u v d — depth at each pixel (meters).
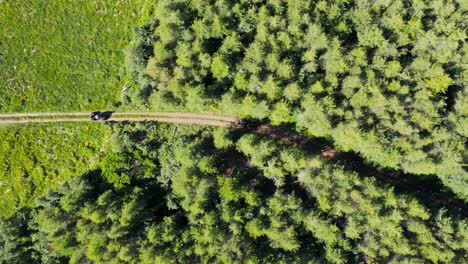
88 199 62.62
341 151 64.19
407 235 57.59
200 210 58.34
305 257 57.06
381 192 57.56
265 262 56.06
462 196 61.28
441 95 58.66
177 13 57.75
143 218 61.47
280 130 64.88
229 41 57.78
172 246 58.91
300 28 57.38
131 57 60.16
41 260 64.19
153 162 64.88
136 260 58.75
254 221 57.16
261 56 57.09
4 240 63.19
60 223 60.50
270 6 58.22
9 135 67.19
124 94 65.19
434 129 56.91
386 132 57.97
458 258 55.34
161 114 66.19
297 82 57.16
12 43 66.69
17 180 67.19
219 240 57.41
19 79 66.88
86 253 59.78
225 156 63.72
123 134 65.00
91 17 66.44
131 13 65.94
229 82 60.41
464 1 55.03
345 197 57.56
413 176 63.19
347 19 59.12
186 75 59.12
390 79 57.78
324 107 56.75
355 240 58.03
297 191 61.53
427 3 57.06
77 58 66.75
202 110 62.28
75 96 66.81
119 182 63.50
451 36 55.16
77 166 66.69
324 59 58.03
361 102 56.44
